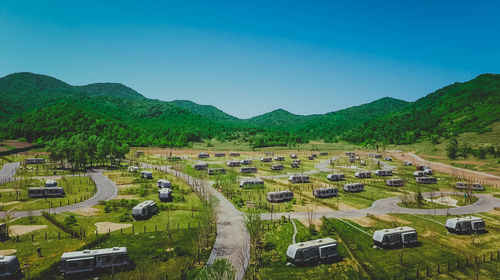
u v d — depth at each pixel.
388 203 93.12
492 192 111.06
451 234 66.06
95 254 46.84
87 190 101.88
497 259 53.62
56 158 136.75
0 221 68.31
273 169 155.75
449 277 47.09
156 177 129.12
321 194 99.31
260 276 46.75
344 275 48.12
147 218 74.38
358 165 180.00
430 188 117.00
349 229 68.31
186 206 85.06
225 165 167.75
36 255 51.59
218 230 66.56
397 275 47.41
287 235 64.38
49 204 83.38
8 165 144.25
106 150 154.50
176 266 49.03
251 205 86.12
